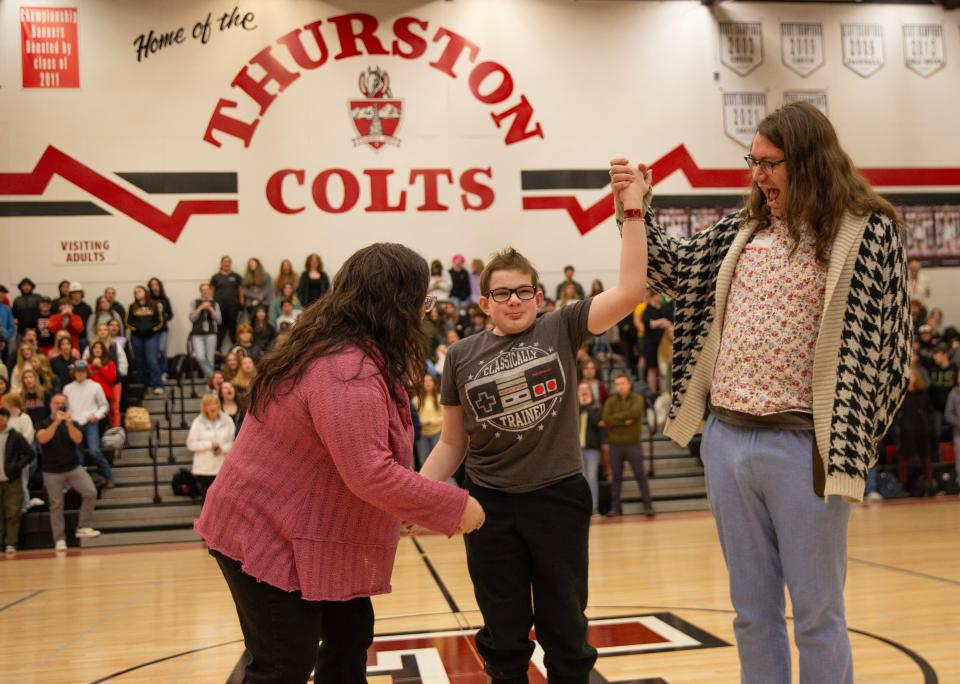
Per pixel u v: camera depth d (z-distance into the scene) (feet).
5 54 43.42
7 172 43.01
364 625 6.85
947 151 50.31
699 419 7.17
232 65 45.29
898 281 6.31
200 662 13.30
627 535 27.48
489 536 8.23
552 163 47.55
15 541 29.30
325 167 45.78
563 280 47.26
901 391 6.38
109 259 43.65
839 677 6.32
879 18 50.44
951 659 11.78
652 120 48.42
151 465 34.58
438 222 46.55
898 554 21.61
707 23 49.16
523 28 47.75
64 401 29.96
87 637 15.62
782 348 6.54
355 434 5.86
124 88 44.29
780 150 6.56
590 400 33.01
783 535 6.41
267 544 6.14
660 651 12.53
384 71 46.52
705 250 7.37
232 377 34.71
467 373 8.42
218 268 44.60
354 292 6.42
